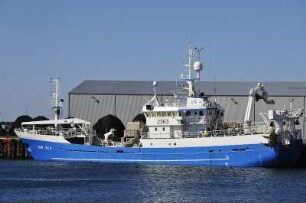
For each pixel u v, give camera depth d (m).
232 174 107.12
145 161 121.25
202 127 119.00
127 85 170.25
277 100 156.38
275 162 112.94
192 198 84.62
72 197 85.06
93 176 106.00
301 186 94.75
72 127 130.88
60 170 115.12
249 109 119.50
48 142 129.75
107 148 124.19
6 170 116.25
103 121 154.62
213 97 159.00
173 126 119.81
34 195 86.56
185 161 118.25
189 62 122.19
